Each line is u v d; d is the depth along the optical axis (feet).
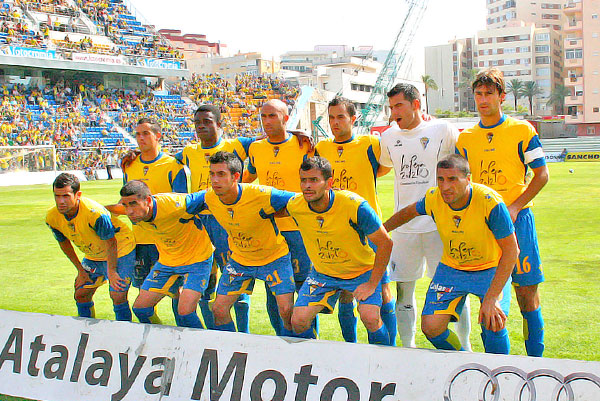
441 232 12.94
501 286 11.98
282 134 16.43
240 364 12.35
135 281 17.89
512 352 14.82
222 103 156.56
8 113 109.91
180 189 17.70
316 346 12.01
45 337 13.88
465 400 10.78
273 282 14.67
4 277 25.81
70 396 13.12
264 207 13.97
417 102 15.26
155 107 138.72
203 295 17.12
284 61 351.87
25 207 57.41
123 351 13.21
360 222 12.82
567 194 55.72
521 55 299.79
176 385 12.59
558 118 245.04
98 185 87.15
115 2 158.10
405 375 11.27
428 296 13.07
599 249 28.09
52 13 134.62
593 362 10.18
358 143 15.80
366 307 13.09
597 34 213.66
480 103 13.94
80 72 132.46
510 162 13.94
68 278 25.52
